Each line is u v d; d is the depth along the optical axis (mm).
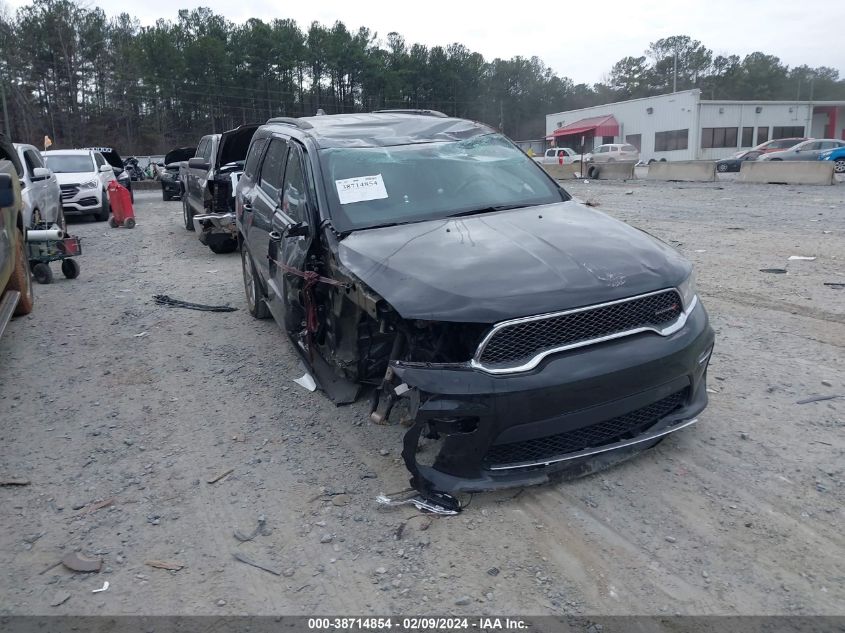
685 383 3902
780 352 5941
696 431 4516
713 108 47406
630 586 3145
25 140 66125
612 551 3379
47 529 3779
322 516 3785
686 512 3654
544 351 3518
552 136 57250
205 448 4652
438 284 3672
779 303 7469
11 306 6613
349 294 4215
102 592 3260
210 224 11539
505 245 4090
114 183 16328
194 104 74625
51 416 5262
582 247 4027
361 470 4234
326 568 3363
